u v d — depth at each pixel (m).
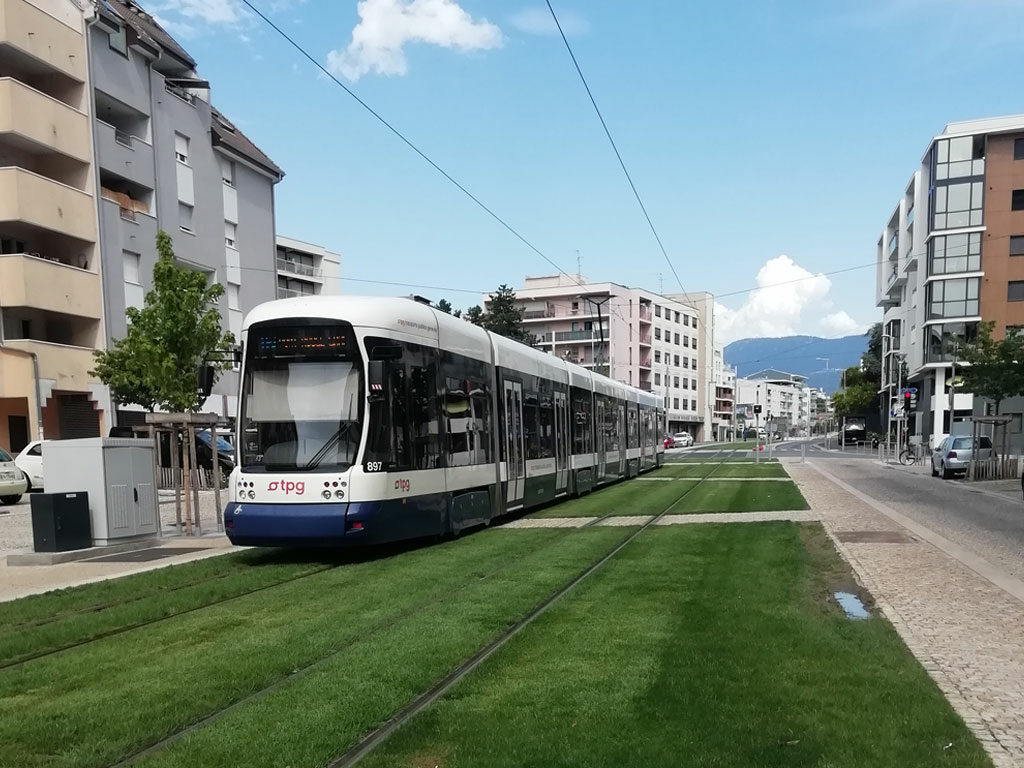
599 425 21.92
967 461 26.73
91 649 6.07
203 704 4.73
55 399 25.95
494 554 10.27
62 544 11.08
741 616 6.51
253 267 36.25
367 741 4.15
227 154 34.09
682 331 100.25
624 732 4.09
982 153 49.94
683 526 12.77
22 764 3.95
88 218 25.80
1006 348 26.44
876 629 6.12
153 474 12.72
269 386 10.23
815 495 18.58
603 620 6.53
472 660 5.55
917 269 57.56
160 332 17.88
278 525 9.74
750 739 3.96
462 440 12.37
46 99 24.42
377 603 7.43
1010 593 7.50
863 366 88.69
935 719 4.20
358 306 10.47
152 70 29.41
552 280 91.94
